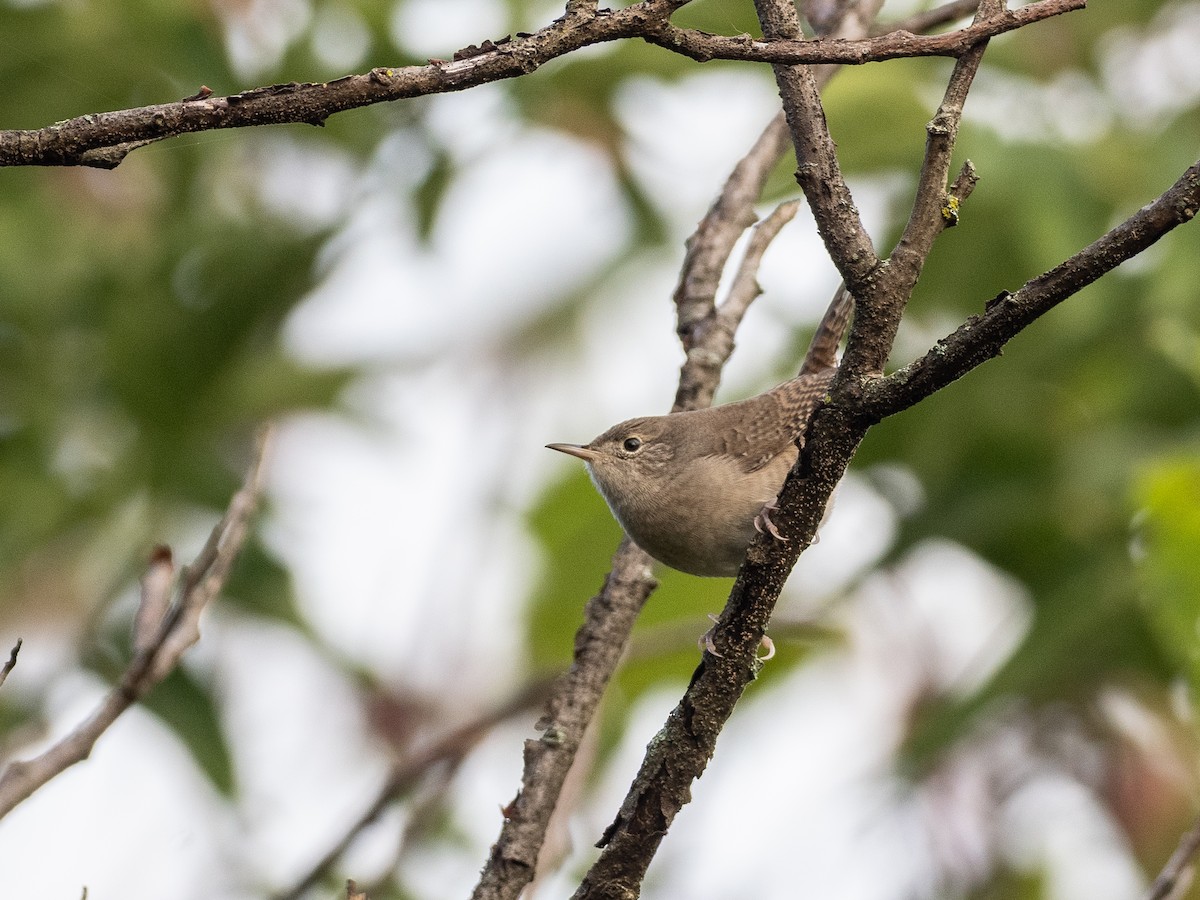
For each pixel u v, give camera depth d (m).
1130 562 9.85
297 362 12.47
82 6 10.22
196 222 10.68
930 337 10.85
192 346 10.38
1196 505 8.02
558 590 12.14
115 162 4.41
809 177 5.12
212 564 5.93
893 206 10.58
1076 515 10.22
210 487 11.04
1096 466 9.97
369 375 12.57
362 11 10.55
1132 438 10.08
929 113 10.05
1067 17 10.52
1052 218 9.77
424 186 10.89
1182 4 10.53
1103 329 10.44
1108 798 10.17
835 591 11.04
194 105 4.38
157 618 5.79
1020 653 9.80
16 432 10.83
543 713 7.22
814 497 5.51
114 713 5.56
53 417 10.95
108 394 10.94
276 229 10.54
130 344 10.41
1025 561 10.45
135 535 10.72
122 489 10.69
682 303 8.89
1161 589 8.16
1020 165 9.82
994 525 10.40
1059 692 10.41
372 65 10.48
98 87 10.28
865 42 4.85
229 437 12.00
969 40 4.96
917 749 9.69
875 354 5.24
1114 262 4.82
